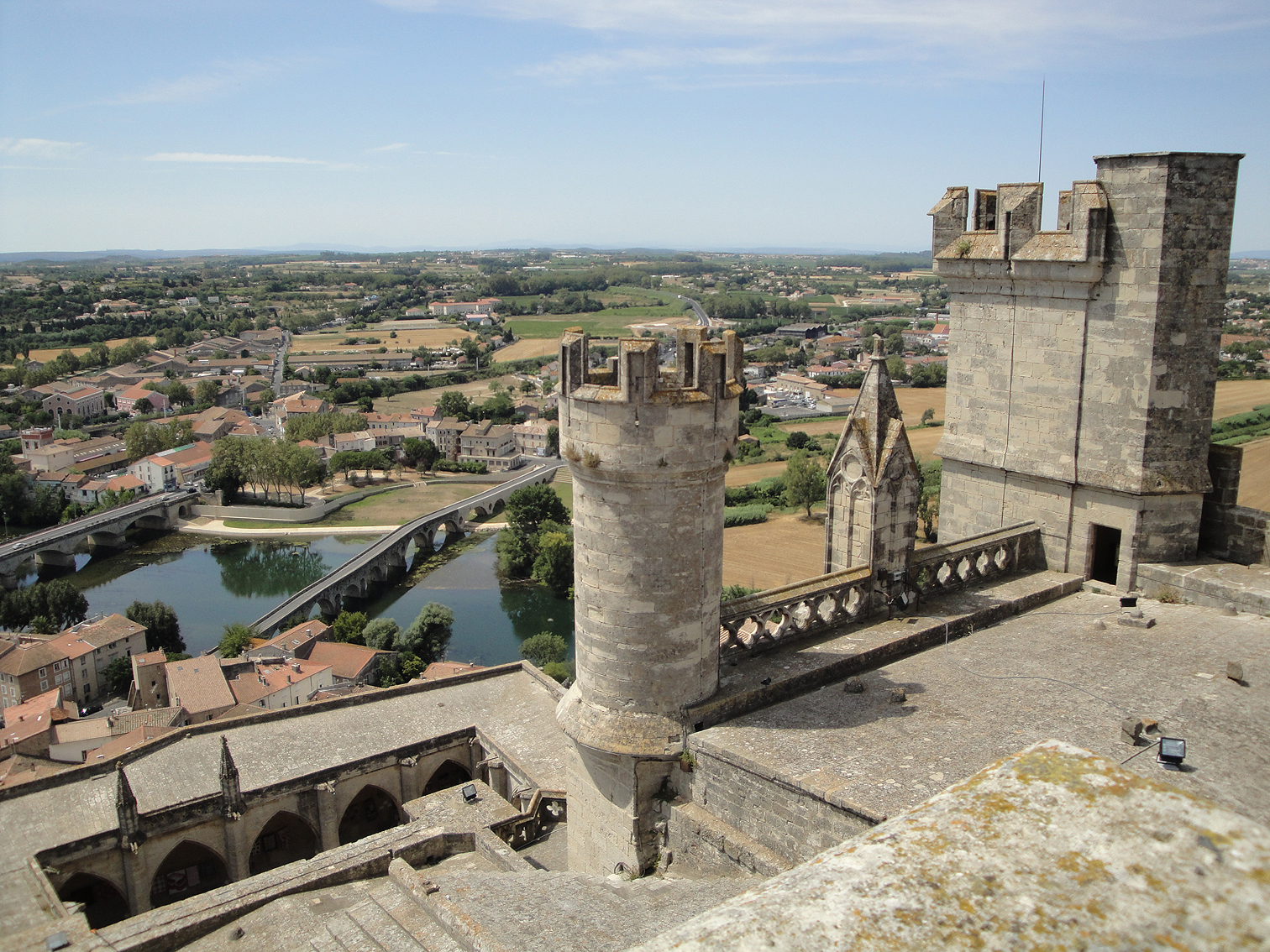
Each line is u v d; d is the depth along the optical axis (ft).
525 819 102.12
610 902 57.72
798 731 72.59
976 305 111.45
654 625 72.84
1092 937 16.24
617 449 69.15
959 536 118.73
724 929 16.83
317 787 127.54
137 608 424.05
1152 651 86.07
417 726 141.18
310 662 374.63
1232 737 68.28
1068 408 103.24
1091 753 21.63
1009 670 82.94
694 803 73.77
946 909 17.04
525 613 481.46
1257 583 94.58
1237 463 100.27
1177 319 94.68
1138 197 93.50
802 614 90.53
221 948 69.77
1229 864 17.79
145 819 116.67
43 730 265.75
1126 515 100.37
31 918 97.60
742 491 576.61
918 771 65.10
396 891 64.18
